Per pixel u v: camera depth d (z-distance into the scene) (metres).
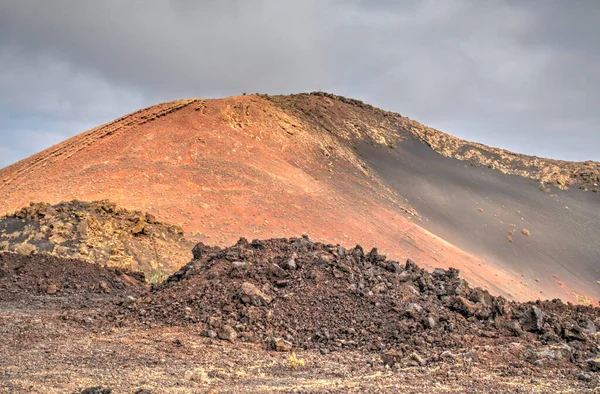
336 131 107.62
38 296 18.70
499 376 9.99
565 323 13.20
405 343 12.07
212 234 51.34
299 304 14.07
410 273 15.98
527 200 108.88
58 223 29.97
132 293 21.23
